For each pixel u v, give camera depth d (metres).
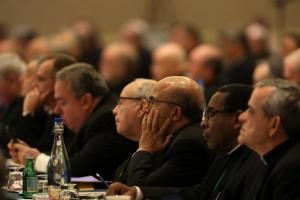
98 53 24.23
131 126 9.12
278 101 7.15
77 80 10.12
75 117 10.20
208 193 8.12
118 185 7.99
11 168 9.59
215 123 8.11
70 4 30.39
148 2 29.39
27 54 23.00
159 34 26.38
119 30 29.77
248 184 7.58
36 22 30.81
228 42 21.73
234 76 19.34
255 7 27.50
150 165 8.48
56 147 8.52
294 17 26.31
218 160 8.20
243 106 8.09
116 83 18.86
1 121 13.16
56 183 8.43
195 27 26.69
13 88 13.61
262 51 21.95
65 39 23.73
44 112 11.99
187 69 19.36
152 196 8.01
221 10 28.20
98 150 9.88
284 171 6.97
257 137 7.25
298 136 7.20
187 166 8.38
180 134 8.48
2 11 31.20
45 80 11.64
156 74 18.33
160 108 8.55
